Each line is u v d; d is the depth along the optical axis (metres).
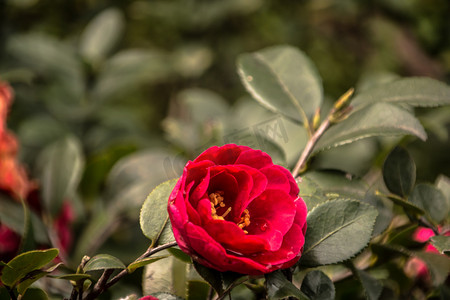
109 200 1.00
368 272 0.84
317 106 0.88
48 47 1.37
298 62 0.91
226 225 0.69
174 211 0.69
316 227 0.76
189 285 0.79
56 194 0.96
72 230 1.01
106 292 0.85
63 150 0.98
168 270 0.81
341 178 0.83
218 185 0.72
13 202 0.93
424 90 0.85
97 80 1.39
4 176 0.95
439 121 1.19
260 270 0.70
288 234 0.72
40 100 1.39
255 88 0.89
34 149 1.31
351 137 0.83
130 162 1.01
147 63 1.42
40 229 0.92
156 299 0.73
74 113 1.37
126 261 1.04
